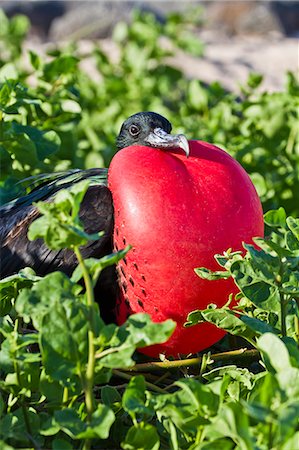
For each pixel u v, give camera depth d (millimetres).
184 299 6816
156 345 7223
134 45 16016
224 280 6746
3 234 8281
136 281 6906
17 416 5988
